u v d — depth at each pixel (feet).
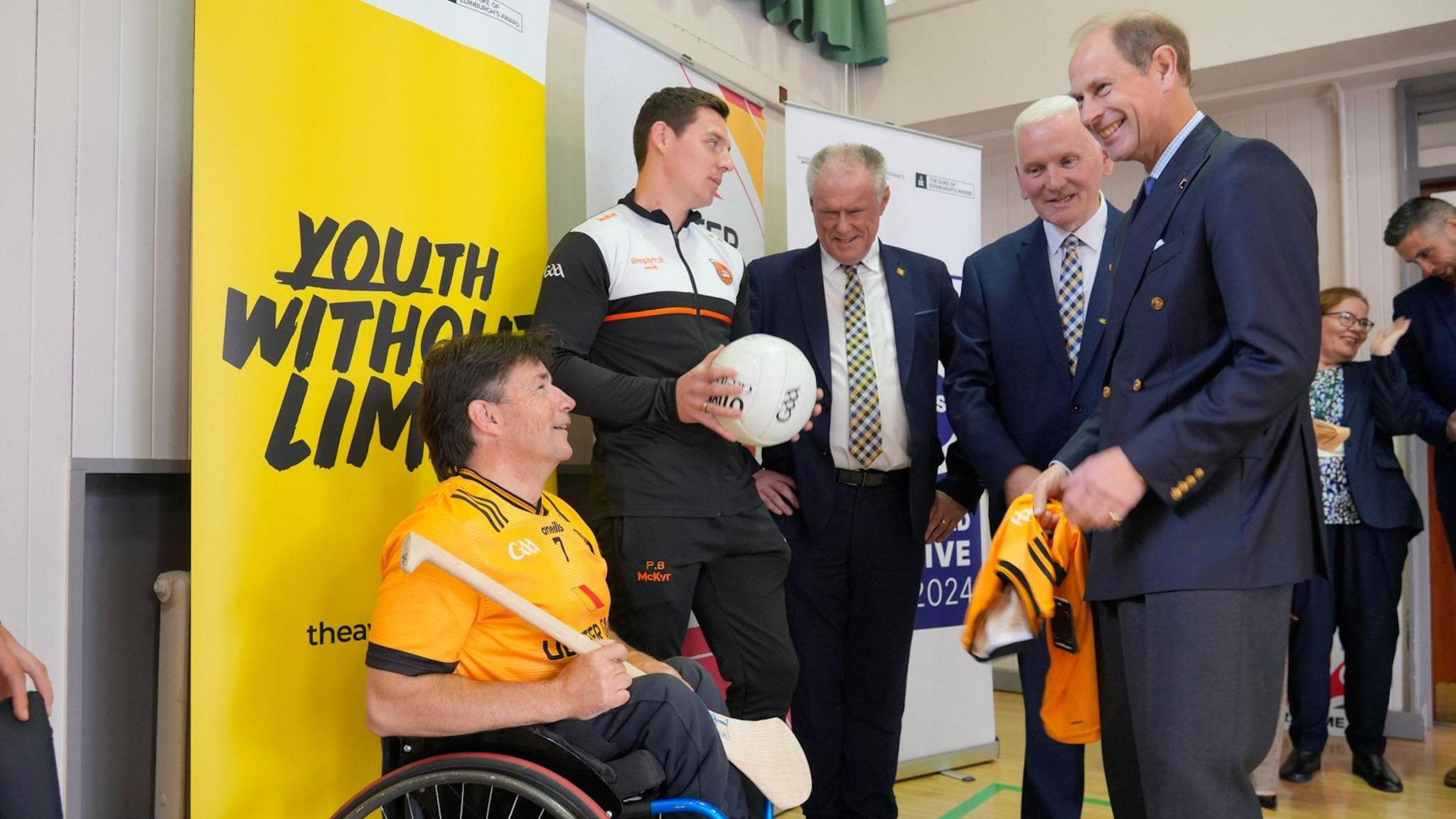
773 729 5.69
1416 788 10.74
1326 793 10.53
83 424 6.32
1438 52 12.94
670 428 6.64
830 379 8.25
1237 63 13.29
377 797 4.67
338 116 6.60
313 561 6.36
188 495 7.34
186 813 6.43
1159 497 4.74
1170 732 4.75
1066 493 4.80
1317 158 14.33
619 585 6.60
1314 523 4.99
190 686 6.18
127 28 6.60
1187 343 4.93
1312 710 10.95
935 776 11.03
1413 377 11.33
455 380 5.59
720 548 6.75
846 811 8.31
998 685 15.96
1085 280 7.68
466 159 7.34
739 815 5.33
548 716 4.75
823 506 8.13
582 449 9.62
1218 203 4.77
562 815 4.37
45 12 6.17
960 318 8.30
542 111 7.99
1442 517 11.00
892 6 15.49
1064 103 7.51
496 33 7.61
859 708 8.23
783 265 8.73
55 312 6.19
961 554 11.39
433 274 7.09
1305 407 5.10
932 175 11.23
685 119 6.98
